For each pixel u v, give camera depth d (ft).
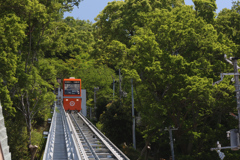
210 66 153.48
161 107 141.59
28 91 167.32
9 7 157.07
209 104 136.98
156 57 158.20
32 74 165.68
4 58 134.41
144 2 235.20
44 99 170.50
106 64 329.52
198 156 147.64
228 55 159.33
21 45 164.45
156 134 166.81
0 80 135.95
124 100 221.46
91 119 266.16
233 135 64.80
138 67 154.40
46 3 171.94
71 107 199.72
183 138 162.91
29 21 168.04
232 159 140.56
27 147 162.71
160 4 246.27
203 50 164.76
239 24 205.26
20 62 161.68
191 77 137.18
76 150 70.90
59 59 380.37
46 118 233.55
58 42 189.37
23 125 174.91
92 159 88.07
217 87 141.49
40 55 187.73
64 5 202.69
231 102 145.07
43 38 179.42
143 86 160.56
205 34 169.27
